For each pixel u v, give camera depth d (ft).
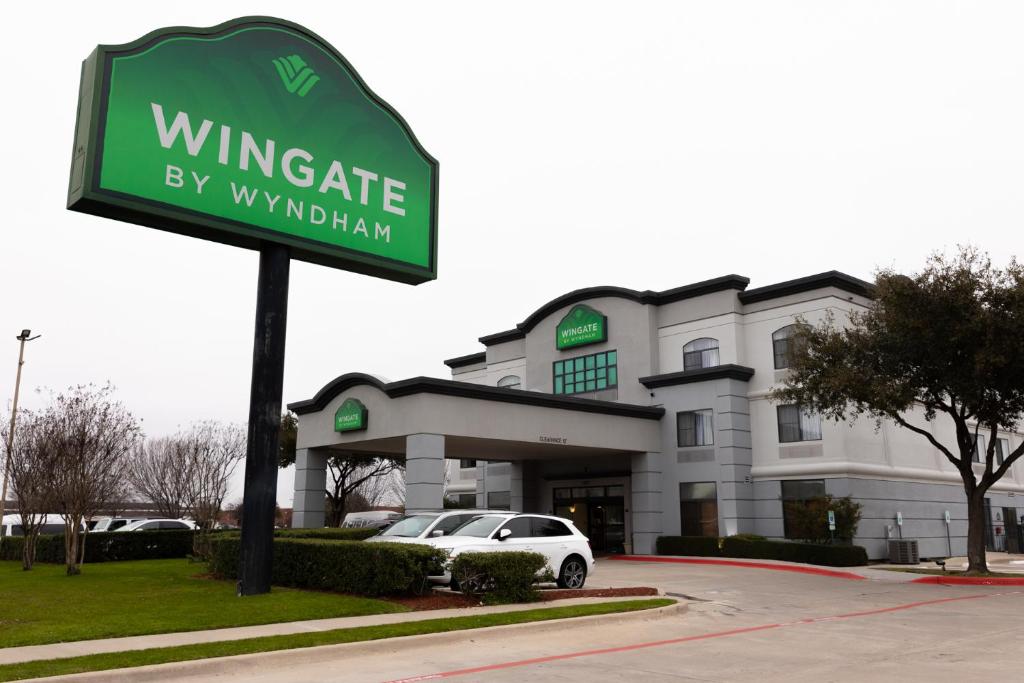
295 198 56.29
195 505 135.64
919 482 107.96
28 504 76.64
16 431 90.79
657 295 117.39
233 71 54.44
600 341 121.90
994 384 73.77
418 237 63.52
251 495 52.01
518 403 96.43
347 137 60.13
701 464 106.73
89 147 47.39
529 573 50.90
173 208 50.24
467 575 49.93
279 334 54.39
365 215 60.29
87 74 49.73
